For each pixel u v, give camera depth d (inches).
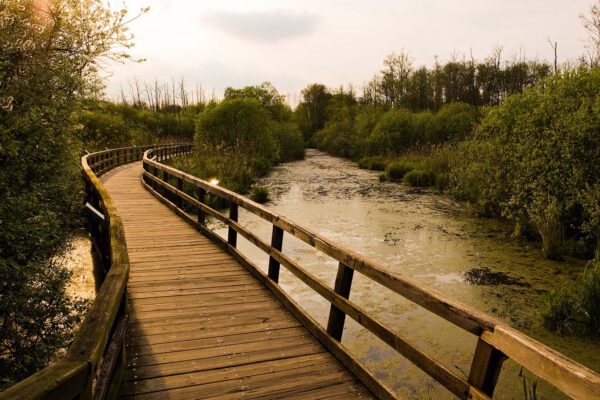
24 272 146.7
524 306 227.8
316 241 136.1
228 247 235.6
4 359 142.0
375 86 1726.1
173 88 2265.0
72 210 240.8
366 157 1162.6
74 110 189.0
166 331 139.3
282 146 1354.6
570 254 314.7
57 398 50.2
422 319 211.9
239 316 152.9
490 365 69.5
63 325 163.9
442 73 1759.4
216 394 104.8
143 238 264.4
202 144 1024.2
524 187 356.5
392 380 161.9
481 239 363.3
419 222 427.5
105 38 179.0
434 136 1167.6
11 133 145.5
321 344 133.0
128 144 1174.3
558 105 345.7
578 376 50.5
